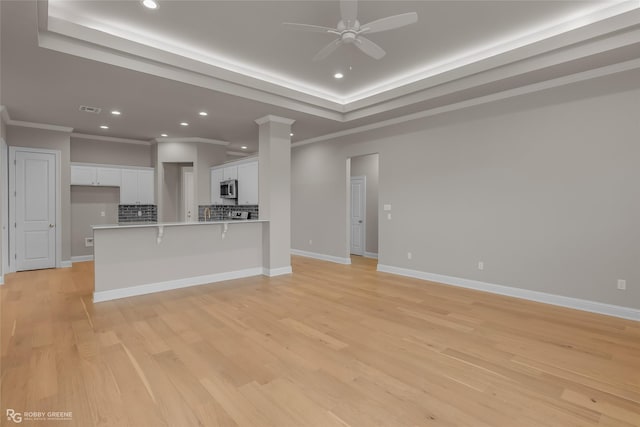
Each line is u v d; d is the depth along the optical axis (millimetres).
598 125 3670
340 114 5762
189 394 2127
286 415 1930
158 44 3701
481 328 3266
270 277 5488
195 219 7316
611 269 3617
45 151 5965
